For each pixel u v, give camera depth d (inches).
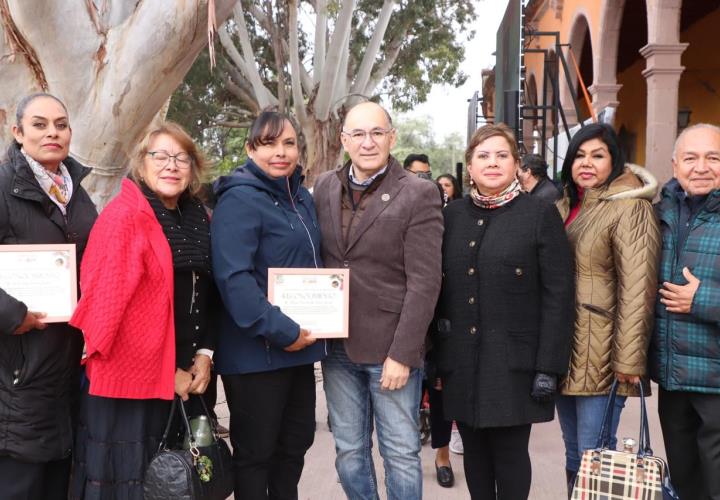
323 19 575.8
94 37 155.4
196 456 101.1
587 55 567.5
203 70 701.3
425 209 112.7
